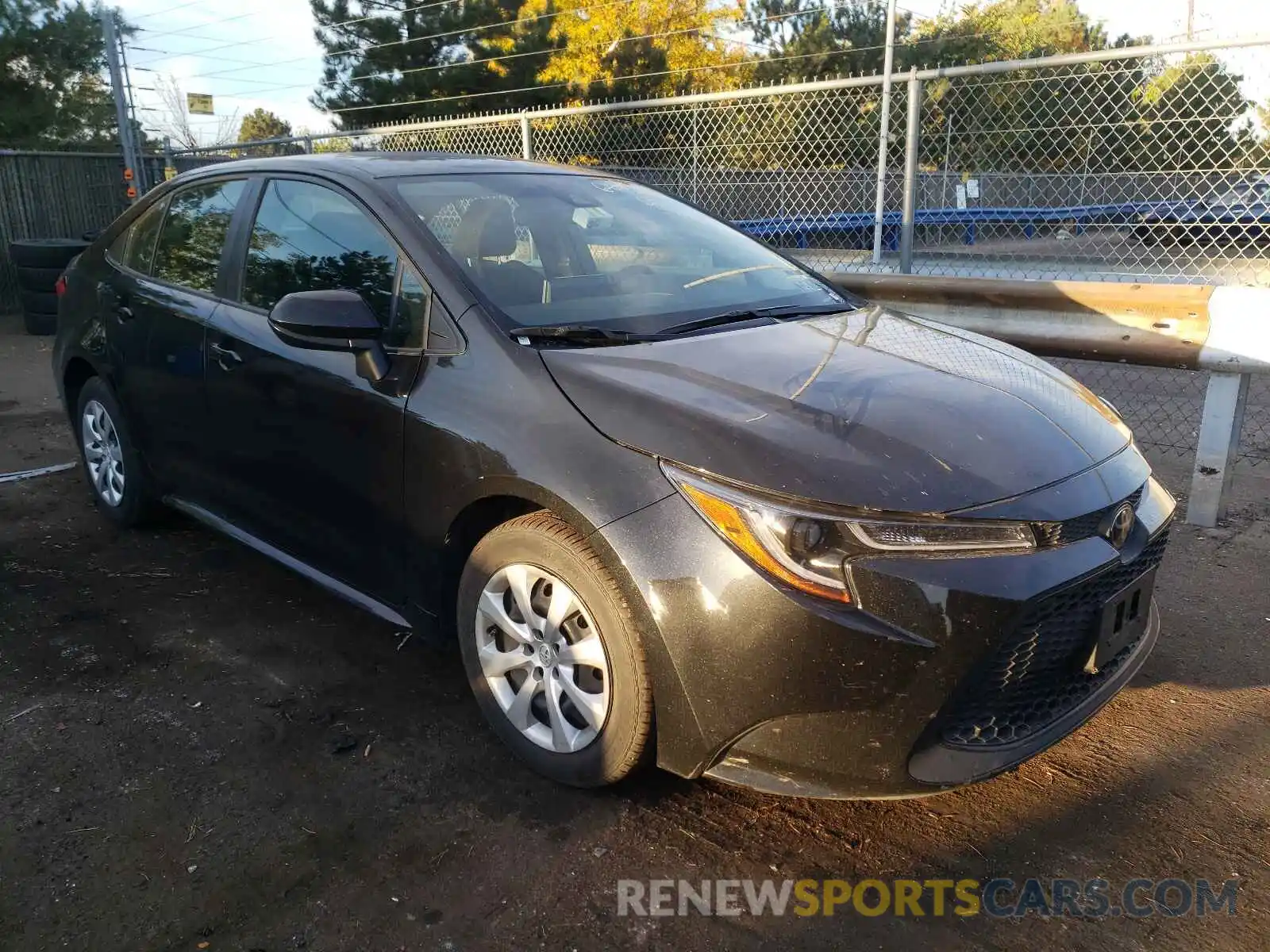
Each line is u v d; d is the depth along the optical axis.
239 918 2.24
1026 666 2.34
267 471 3.46
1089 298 4.86
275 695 3.19
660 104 7.48
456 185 3.43
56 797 2.66
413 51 21.28
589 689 2.59
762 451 2.29
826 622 2.16
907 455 2.32
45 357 9.21
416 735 2.97
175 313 3.84
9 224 11.73
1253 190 6.43
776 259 3.88
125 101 11.85
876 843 2.51
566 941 2.19
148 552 4.34
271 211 3.64
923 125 8.46
